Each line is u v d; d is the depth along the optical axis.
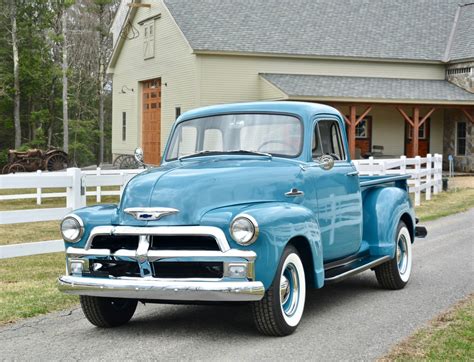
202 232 5.83
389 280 8.60
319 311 7.47
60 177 11.18
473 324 6.56
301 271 6.53
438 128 35.41
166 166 7.07
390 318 7.09
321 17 33.81
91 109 57.34
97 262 6.23
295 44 31.53
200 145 7.45
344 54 31.95
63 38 42.28
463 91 32.44
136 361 5.62
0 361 5.69
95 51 56.72
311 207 6.95
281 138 7.16
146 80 34.91
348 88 30.33
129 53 36.78
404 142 34.75
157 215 6.00
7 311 7.41
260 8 33.03
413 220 9.21
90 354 5.86
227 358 5.67
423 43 34.22
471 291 8.47
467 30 34.69
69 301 7.96
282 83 29.80
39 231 15.58
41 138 49.06
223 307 7.75
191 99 30.22
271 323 6.20
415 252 11.68
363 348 5.95
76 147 51.34
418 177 20.23
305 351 5.86
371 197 8.58
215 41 30.12
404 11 35.91
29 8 46.97
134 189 6.25
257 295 5.77
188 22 30.94
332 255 7.44
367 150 34.03
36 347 6.11
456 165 34.47
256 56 30.66
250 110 7.39
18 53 47.03
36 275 9.87
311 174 7.00
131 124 36.72
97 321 6.74
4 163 47.34
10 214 10.20
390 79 32.91
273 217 6.02
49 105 51.94
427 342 5.97
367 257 8.35
